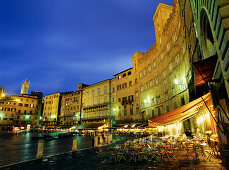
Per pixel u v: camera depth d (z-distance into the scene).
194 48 13.26
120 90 53.59
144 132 34.62
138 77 45.50
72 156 12.82
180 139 12.52
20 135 41.81
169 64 27.47
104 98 58.78
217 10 4.25
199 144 9.36
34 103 85.44
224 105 6.31
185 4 16.19
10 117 76.69
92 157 12.17
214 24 4.78
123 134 39.06
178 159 9.43
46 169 9.18
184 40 19.53
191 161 8.66
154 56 36.09
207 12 5.57
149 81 38.41
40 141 12.32
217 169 6.77
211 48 7.86
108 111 55.97
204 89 9.08
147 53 40.19
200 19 7.68
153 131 33.06
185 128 21.55
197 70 6.08
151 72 37.44
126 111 49.53
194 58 13.84
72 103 73.00
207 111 12.66
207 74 6.64
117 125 48.47
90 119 60.47
